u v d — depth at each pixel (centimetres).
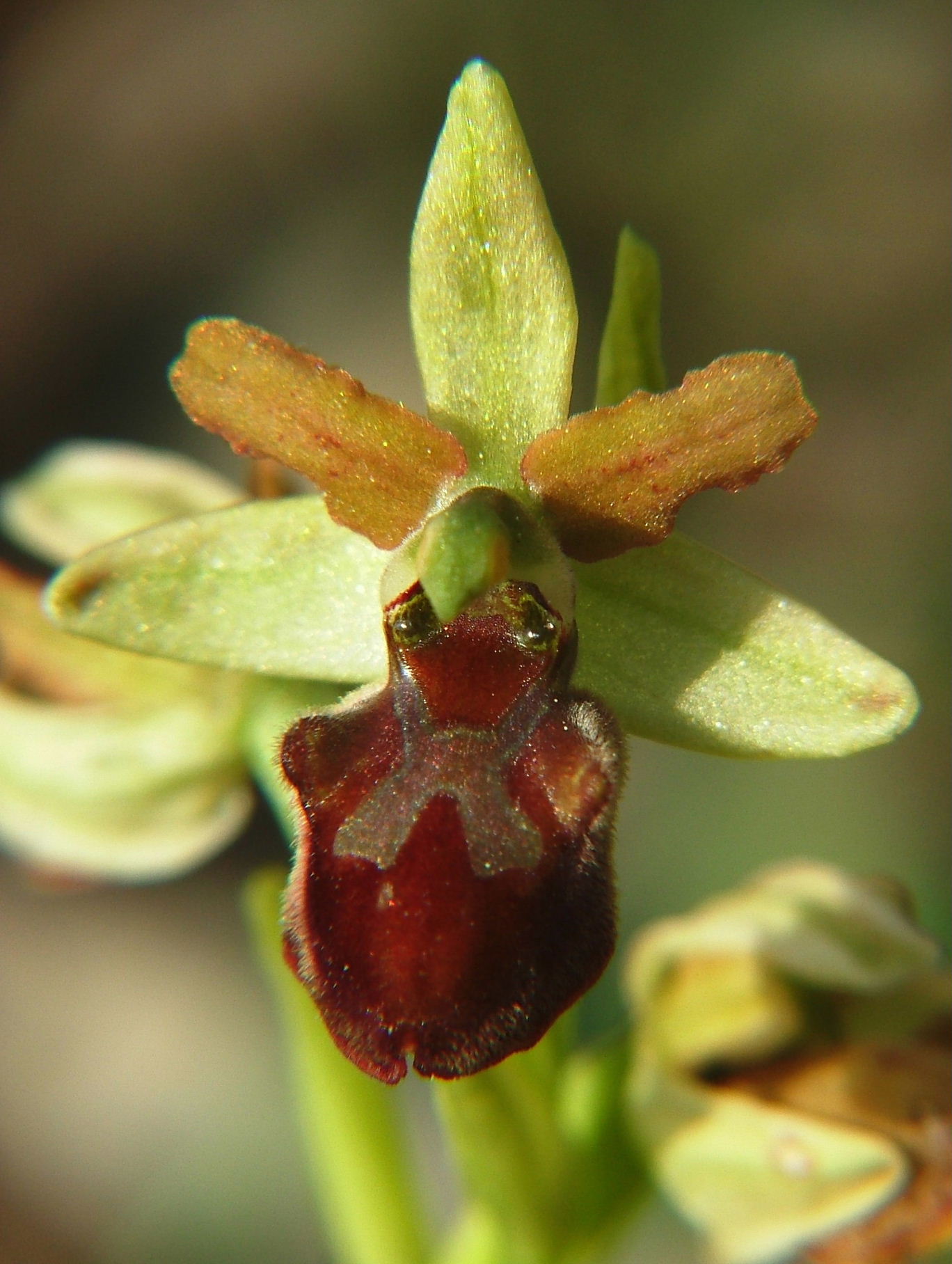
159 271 13
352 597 5
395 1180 6
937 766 11
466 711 5
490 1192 6
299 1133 11
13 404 13
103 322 13
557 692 5
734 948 6
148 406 13
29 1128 11
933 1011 6
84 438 13
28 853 6
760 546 13
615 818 5
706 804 11
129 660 6
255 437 5
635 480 5
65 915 12
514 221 5
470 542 5
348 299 13
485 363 5
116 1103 11
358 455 5
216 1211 11
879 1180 6
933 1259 8
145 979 12
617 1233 6
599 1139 6
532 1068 6
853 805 11
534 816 5
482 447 5
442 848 5
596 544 5
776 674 5
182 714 6
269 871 6
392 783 5
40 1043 12
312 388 5
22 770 6
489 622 5
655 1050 6
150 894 12
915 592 13
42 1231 11
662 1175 6
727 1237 6
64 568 5
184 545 5
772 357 5
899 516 13
